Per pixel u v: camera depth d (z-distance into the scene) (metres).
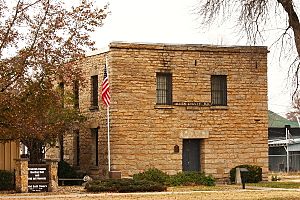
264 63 40.41
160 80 38.25
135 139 37.28
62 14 30.08
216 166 39.03
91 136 39.72
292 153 66.69
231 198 28.30
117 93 37.06
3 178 33.88
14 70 29.02
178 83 38.41
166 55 38.19
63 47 30.11
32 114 29.53
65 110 37.66
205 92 38.97
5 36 29.05
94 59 39.41
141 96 37.53
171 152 38.00
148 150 37.50
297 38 27.19
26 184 32.50
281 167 66.19
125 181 33.16
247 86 40.03
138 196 29.78
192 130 38.53
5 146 35.34
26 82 29.41
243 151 39.72
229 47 39.56
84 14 30.31
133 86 37.41
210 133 39.00
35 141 38.28
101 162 38.31
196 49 38.81
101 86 38.16
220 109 39.28
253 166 39.28
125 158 37.03
